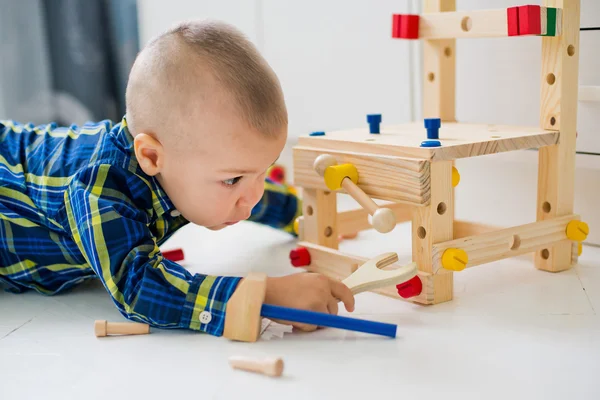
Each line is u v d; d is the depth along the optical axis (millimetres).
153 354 793
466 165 1338
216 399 679
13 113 1945
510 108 1246
